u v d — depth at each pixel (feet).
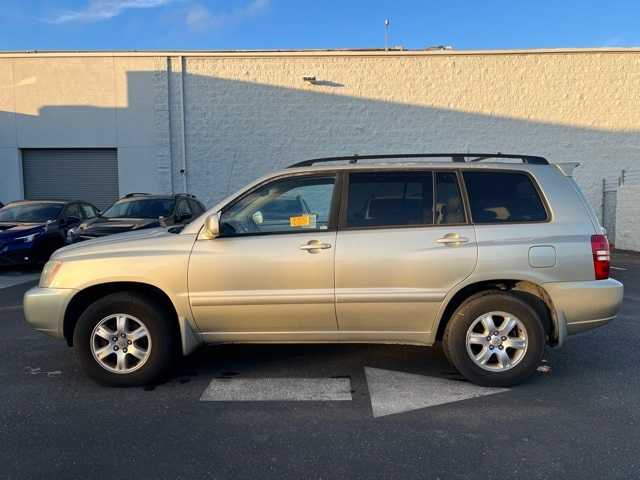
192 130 56.65
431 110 56.75
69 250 15.11
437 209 14.69
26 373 15.92
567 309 14.34
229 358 17.28
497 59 56.24
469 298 14.47
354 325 14.65
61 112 56.34
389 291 14.32
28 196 57.88
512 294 14.47
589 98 56.34
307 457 10.79
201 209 45.34
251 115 56.59
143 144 56.65
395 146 57.00
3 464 10.55
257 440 11.54
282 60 56.13
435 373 15.76
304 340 14.96
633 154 56.75
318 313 14.49
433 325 14.58
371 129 56.90
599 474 10.06
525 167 15.11
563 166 15.30
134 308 14.43
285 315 14.52
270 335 14.85
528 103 56.59
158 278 14.34
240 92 56.39
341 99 56.65
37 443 11.44
